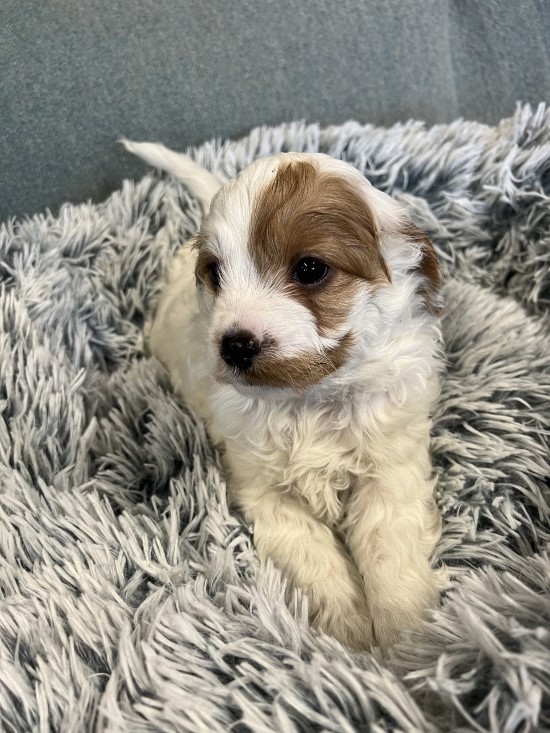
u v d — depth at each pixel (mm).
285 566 223
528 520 233
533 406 262
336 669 165
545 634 156
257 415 247
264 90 382
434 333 262
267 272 212
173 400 284
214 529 227
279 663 174
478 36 393
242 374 209
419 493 239
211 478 248
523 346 283
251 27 371
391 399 245
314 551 226
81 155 375
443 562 227
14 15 348
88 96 365
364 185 233
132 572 213
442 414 273
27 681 176
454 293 318
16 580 208
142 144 335
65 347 310
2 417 265
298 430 247
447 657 164
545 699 147
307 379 212
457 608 175
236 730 157
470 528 232
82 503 232
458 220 347
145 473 261
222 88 378
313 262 210
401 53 381
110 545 219
